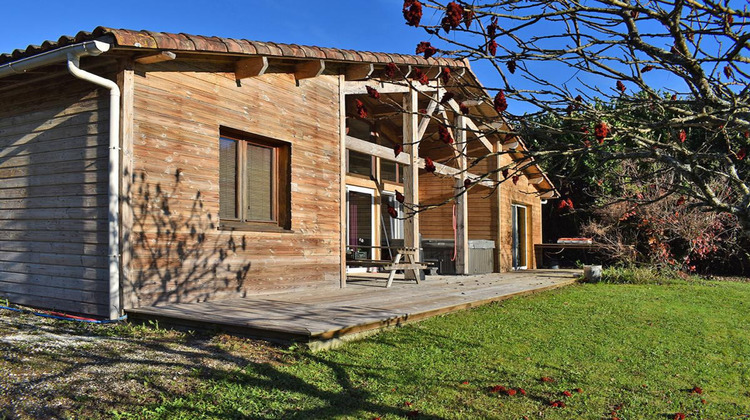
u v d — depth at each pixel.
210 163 6.32
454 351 4.82
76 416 3.05
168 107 5.87
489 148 13.02
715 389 4.15
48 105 5.96
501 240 13.70
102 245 5.45
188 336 4.89
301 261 7.57
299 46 6.91
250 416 3.20
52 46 5.24
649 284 11.30
